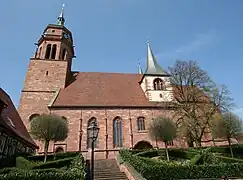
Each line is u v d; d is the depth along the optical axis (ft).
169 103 109.81
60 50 138.72
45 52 136.15
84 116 108.88
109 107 113.70
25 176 44.29
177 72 109.60
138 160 59.88
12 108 94.94
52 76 126.93
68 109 109.09
